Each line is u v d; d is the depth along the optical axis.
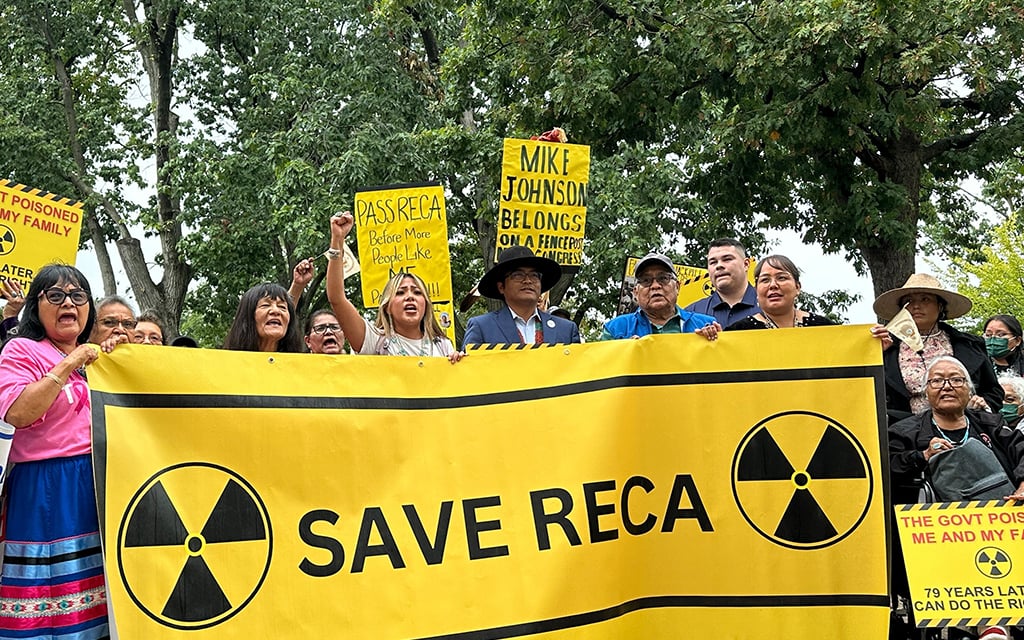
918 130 15.47
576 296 21.12
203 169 22.59
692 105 16.77
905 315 4.62
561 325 6.25
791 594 4.52
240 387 4.39
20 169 24.30
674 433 4.64
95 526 4.27
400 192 8.23
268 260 23.05
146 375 4.28
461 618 4.41
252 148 22.19
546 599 4.46
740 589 4.53
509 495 4.55
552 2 16.30
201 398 4.34
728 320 6.72
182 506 4.23
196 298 26.83
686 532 4.58
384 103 21.25
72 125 25.53
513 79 17.64
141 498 4.17
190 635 4.15
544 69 16.31
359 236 8.23
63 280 4.38
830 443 4.60
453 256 24.19
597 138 17.25
